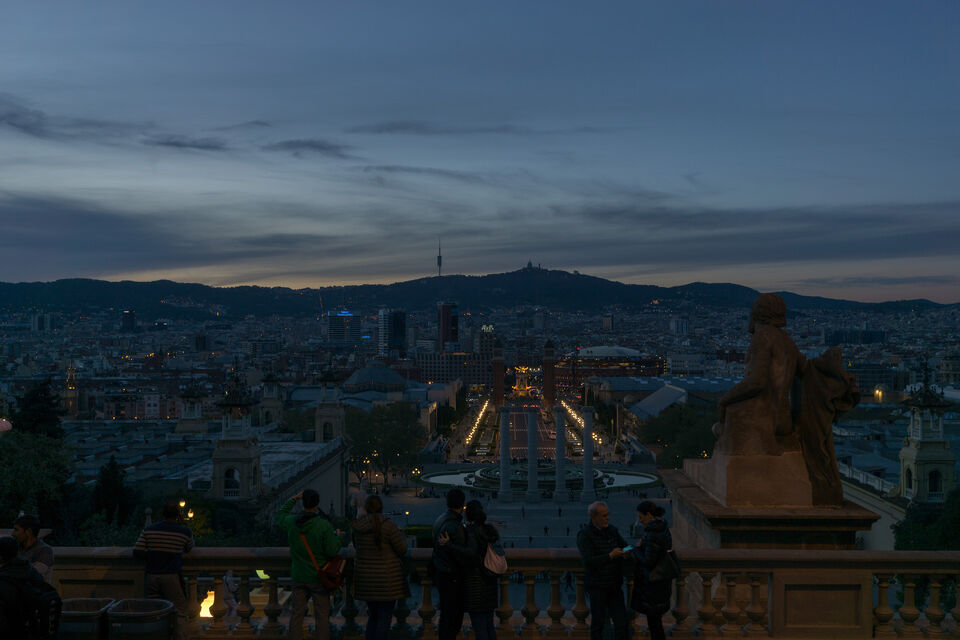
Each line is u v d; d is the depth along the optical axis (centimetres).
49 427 11606
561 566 2306
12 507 7900
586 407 19562
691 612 2500
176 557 2288
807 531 2325
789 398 2458
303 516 2261
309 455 13338
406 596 2284
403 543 2223
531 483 19762
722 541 2344
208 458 13900
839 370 2364
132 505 8756
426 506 17912
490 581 2175
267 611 2366
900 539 8631
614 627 2161
